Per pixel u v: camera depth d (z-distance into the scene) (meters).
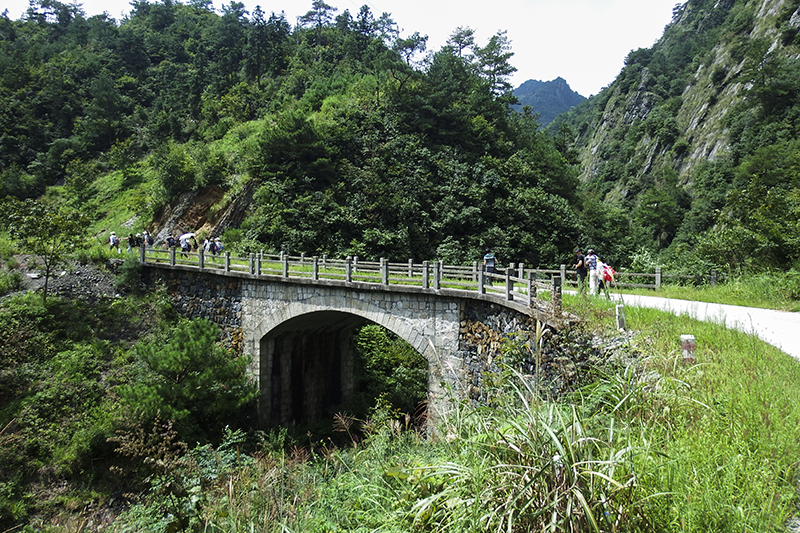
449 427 7.17
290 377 22.50
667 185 85.94
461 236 40.62
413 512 5.59
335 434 21.70
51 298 22.47
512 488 4.60
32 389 18.03
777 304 14.81
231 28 77.94
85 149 57.47
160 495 11.37
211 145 52.72
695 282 20.05
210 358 18.41
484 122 47.91
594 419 5.82
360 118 45.91
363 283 17.59
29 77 64.94
